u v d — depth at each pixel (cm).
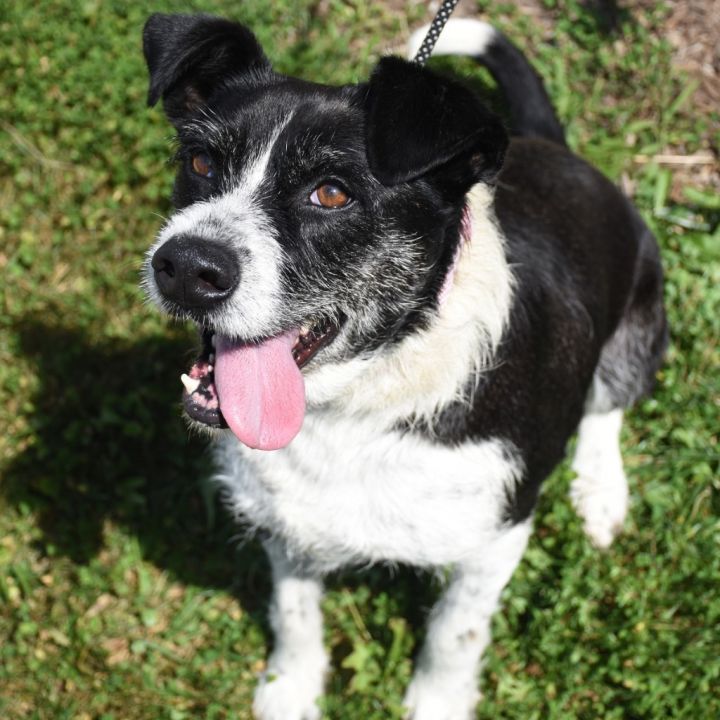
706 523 95
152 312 107
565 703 88
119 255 111
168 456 101
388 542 79
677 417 101
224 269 67
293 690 89
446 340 74
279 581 87
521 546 82
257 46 76
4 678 90
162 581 96
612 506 96
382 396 74
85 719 88
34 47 122
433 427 75
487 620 84
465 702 87
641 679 87
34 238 112
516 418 78
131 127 114
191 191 73
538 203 86
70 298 109
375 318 72
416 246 71
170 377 104
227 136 71
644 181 113
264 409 71
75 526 97
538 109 100
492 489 77
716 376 103
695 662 87
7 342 106
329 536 79
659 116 118
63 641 92
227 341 72
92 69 118
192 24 75
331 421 75
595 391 97
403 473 76
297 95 71
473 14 123
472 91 69
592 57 121
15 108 117
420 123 67
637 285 95
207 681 90
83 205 113
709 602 90
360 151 69
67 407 102
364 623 94
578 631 90
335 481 77
